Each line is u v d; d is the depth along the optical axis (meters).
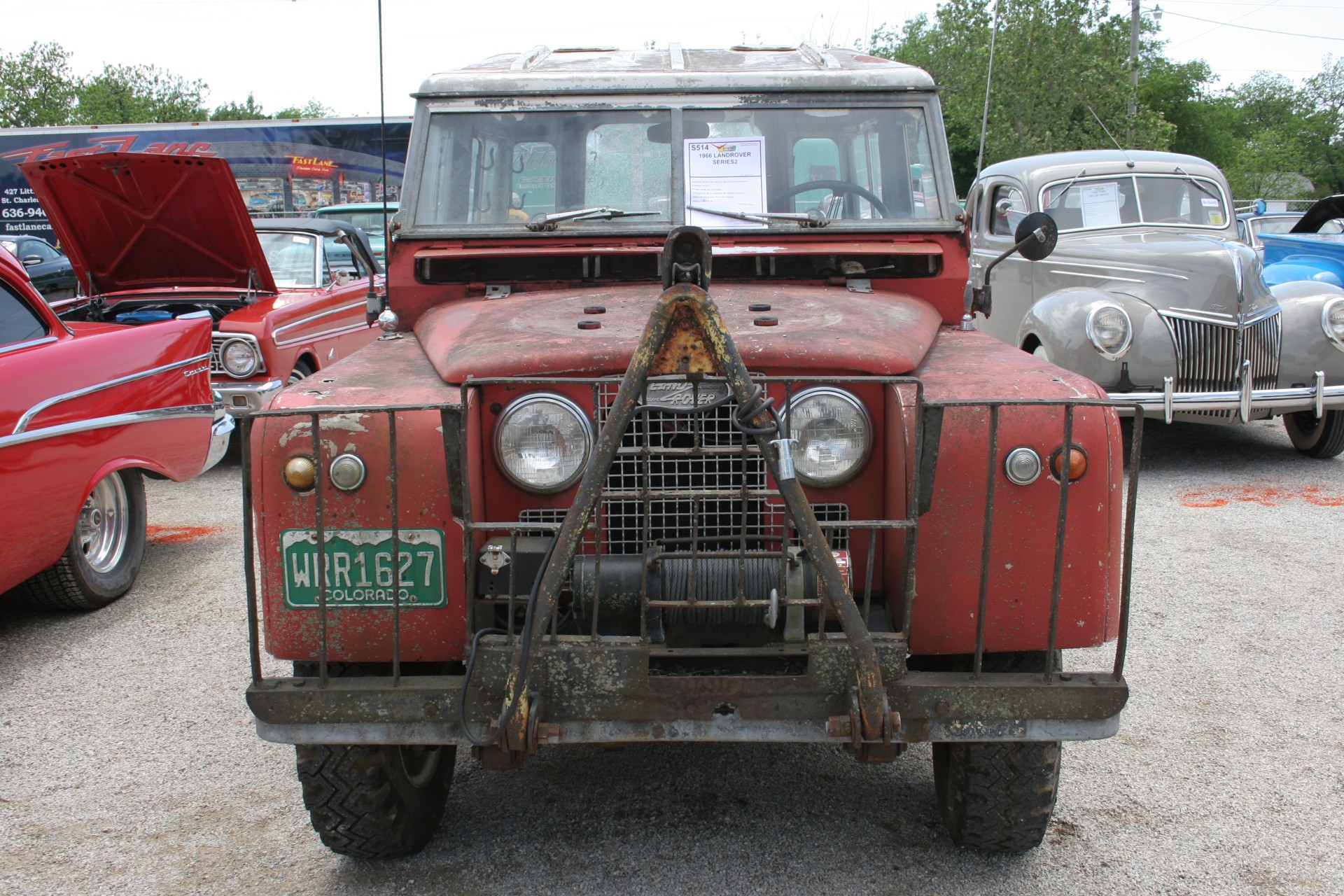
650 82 3.62
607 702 2.28
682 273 2.10
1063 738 2.33
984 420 2.40
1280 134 53.91
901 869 2.87
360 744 2.44
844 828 3.08
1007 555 2.41
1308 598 4.99
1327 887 2.79
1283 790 3.30
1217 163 39.16
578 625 2.44
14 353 4.48
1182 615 4.79
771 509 2.54
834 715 2.28
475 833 3.09
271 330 7.58
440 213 3.57
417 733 2.35
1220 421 7.30
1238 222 9.40
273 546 2.43
